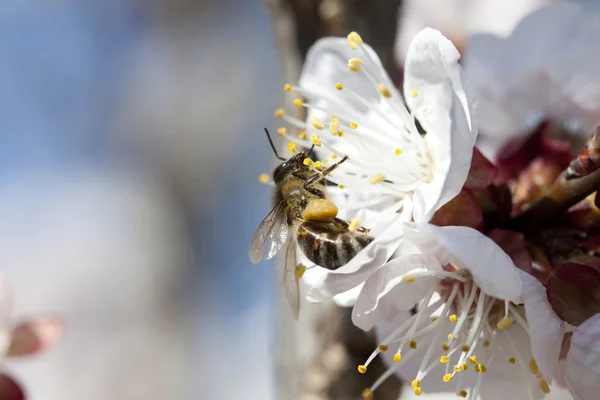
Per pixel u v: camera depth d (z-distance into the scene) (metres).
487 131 0.21
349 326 0.20
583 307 0.17
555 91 0.21
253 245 0.20
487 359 0.18
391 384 0.20
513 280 0.17
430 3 0.26
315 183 0.20
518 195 0.19
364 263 0.18
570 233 0.18
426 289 0.18
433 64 0.18
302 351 0.20
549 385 0.18
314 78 0.20
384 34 0.21
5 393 0.21
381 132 0.19
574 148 0.20
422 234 0.18
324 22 0.20
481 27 0.25
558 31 0.21
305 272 0.19
